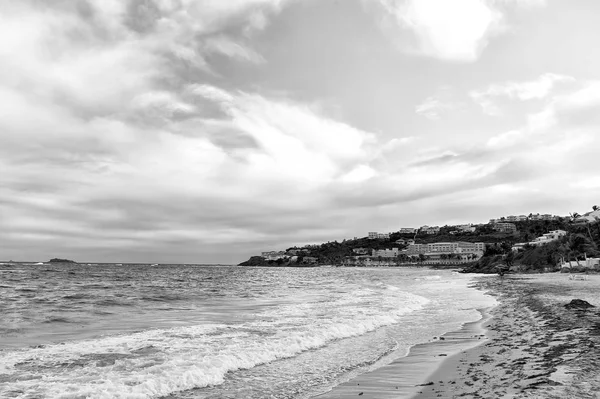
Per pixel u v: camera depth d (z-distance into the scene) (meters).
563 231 162.12
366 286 58.88
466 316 24.59
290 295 41.59
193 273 130.88
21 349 13.94
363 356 14.29
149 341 15.47
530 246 140.38
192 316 23.78
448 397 9.09
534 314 22.36
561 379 9.22
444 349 15.18
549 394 8.22
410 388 10.31
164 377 10.85
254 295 41.72
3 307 26.92
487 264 147.38
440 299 36.53
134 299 34.62
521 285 51.69
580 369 9.98
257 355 13.69
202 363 12.29
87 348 14.19
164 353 13.53
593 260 87.50
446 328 20.20
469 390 9.47
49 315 23.47
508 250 151.38
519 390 8.80
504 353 13.29
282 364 13.12
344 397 9.80
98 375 10.99
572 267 87.62
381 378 11.45
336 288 54.44
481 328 19.83
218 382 11.05
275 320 21.58
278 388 10.63
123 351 13.79
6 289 44.34
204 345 14.84
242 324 19.94
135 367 11.86
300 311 26.09
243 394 10.14
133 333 17.27
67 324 20.38
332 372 12.22
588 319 18.17
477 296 39.53
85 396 9.38
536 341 14.70
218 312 25.88
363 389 10.42
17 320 21.11
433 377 11.24
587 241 102.31
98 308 27.78
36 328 18.97
